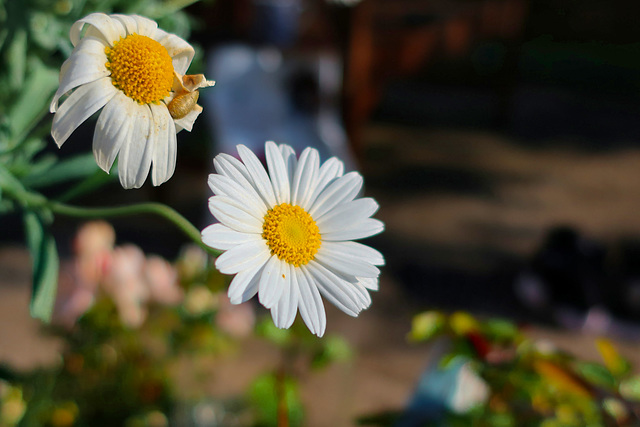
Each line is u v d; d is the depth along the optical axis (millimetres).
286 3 1736
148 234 1608
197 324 612
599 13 3822
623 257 1475
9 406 512
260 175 357
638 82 3422
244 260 345
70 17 448
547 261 1422
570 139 2695
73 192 381
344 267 357
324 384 1044
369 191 2029
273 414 565
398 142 2525
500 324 473
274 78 1754
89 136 2066
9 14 430
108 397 558
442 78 3434
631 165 2428
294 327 573
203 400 645
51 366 564
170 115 341
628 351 1288
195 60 473
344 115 1857
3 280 1314
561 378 443
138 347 581
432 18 2197
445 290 1494
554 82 3432
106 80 333
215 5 1738
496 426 466
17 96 420
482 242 1747
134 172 334
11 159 398
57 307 544
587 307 1348
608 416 437
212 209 344
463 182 2170
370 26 1832
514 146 2592
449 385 503
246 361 1056
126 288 551
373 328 1285
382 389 1083
